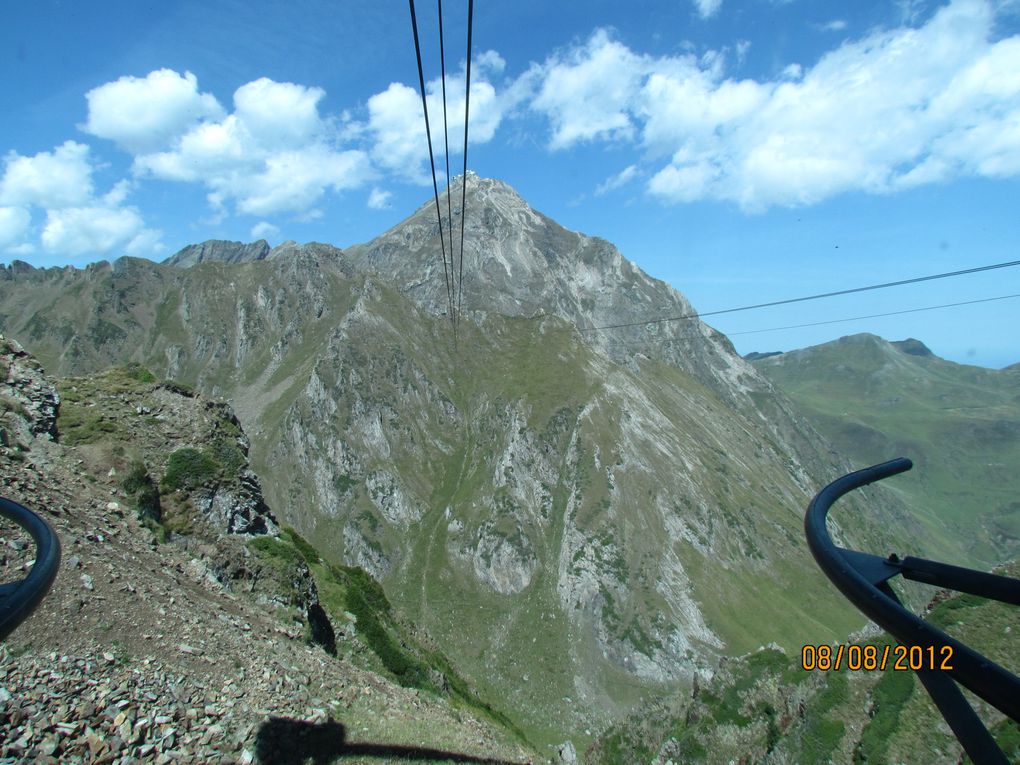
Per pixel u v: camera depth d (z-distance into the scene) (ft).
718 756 140.67
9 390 94.63
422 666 126.41
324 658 86.07
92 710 45.42
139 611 62.49
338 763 53.52
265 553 104.88
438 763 61.36
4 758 38.50
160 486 100.07
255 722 53.47
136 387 118.32
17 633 50.19
